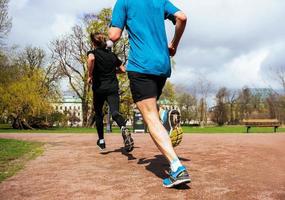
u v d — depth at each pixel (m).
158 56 3.75
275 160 5.40
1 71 40.12
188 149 6.92
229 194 3.40
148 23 3.83
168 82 54.91
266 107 69.56
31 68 49.22
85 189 3.68
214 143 8.30
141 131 20.70
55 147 7.51
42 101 40.31
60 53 44.97
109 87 6.08
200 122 74.62
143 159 5.54
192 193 3.44
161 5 3.91
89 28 39.88
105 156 5.95
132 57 3.82
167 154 3.59
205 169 4.66
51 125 49.38
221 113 84.06
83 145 7.89
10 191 3.64
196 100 84.06
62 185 3.87
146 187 3.70
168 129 4.38
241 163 5.12
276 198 3.26
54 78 45.53
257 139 9.89
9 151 6.77
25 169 4.80
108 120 21.94
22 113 39.75
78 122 81.81
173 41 4.03
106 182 3.97
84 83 43.91
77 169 4.77
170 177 3.59
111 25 4.00
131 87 3.83
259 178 4.09
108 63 6.05
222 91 84.38
